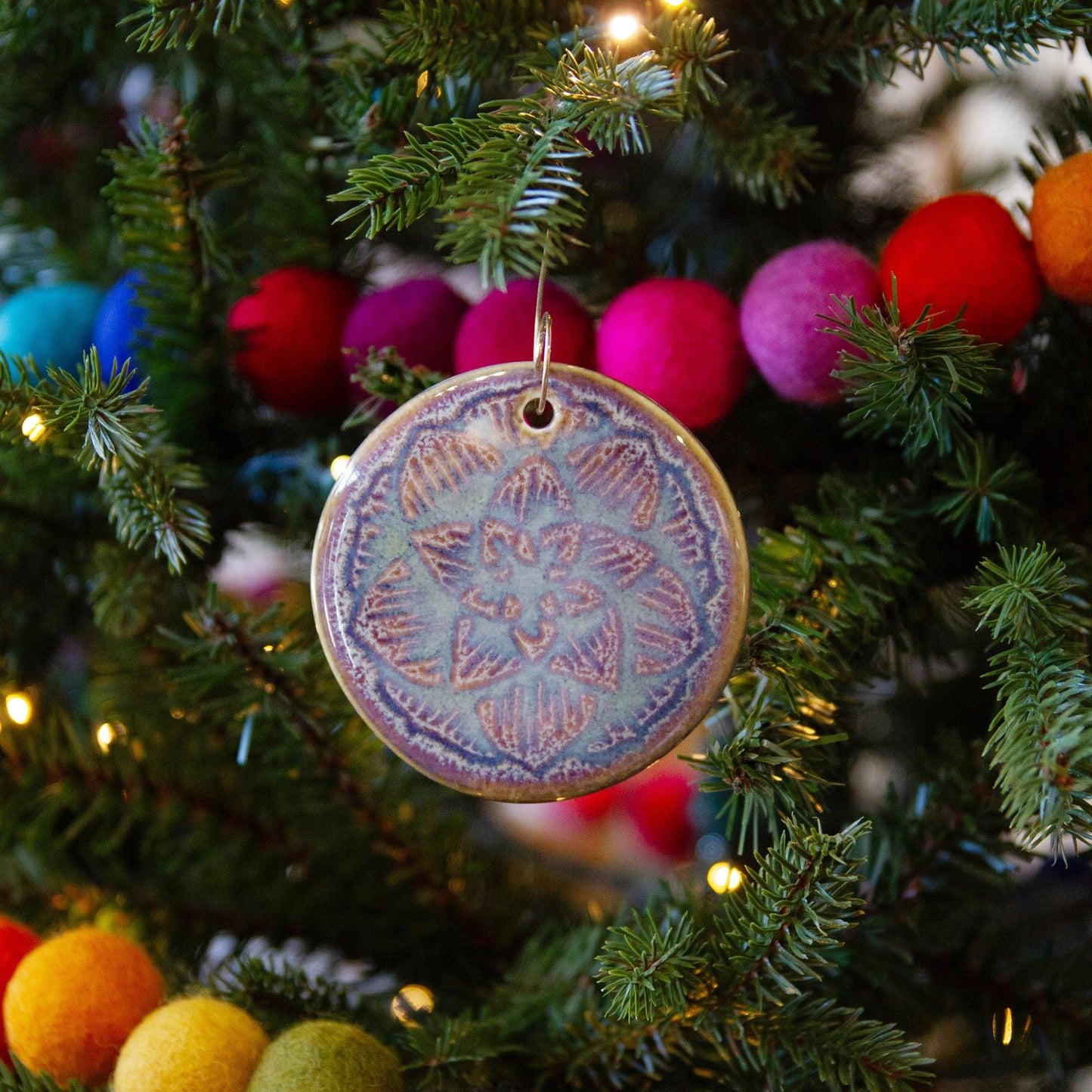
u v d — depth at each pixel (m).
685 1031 0.41
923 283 0.40
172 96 0.49
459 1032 0.41
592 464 0.40
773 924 0.39
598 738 0.40
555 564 0.40
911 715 0.50
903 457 0.43
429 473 0.40
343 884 0.48
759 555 0.42
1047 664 0.38
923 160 0.50
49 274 0.51
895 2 0.44
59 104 0.50
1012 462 0.41
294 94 0.45
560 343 0.42
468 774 0.40
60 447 0.43
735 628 0.40
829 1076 0.39
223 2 0.41
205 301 0.44
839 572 0.41
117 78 0.49
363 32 0.44
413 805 0.48
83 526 0.48
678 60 0.40
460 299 0.44
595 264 0.45
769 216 0.46
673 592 0.40
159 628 0.43
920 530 0.43
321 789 0.46
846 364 0.40
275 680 0.43
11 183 0.51
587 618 0.40
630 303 0.42
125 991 0.41
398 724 0.40
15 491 0.47
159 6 0.41
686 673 0.40
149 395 0.44
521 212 0.37
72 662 0.52
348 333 0.44
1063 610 0.39
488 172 0.38
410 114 0.43
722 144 0.44
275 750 0.45
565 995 0.43
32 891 0.46
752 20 0.44
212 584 0.42
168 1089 0.39
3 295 0.51
